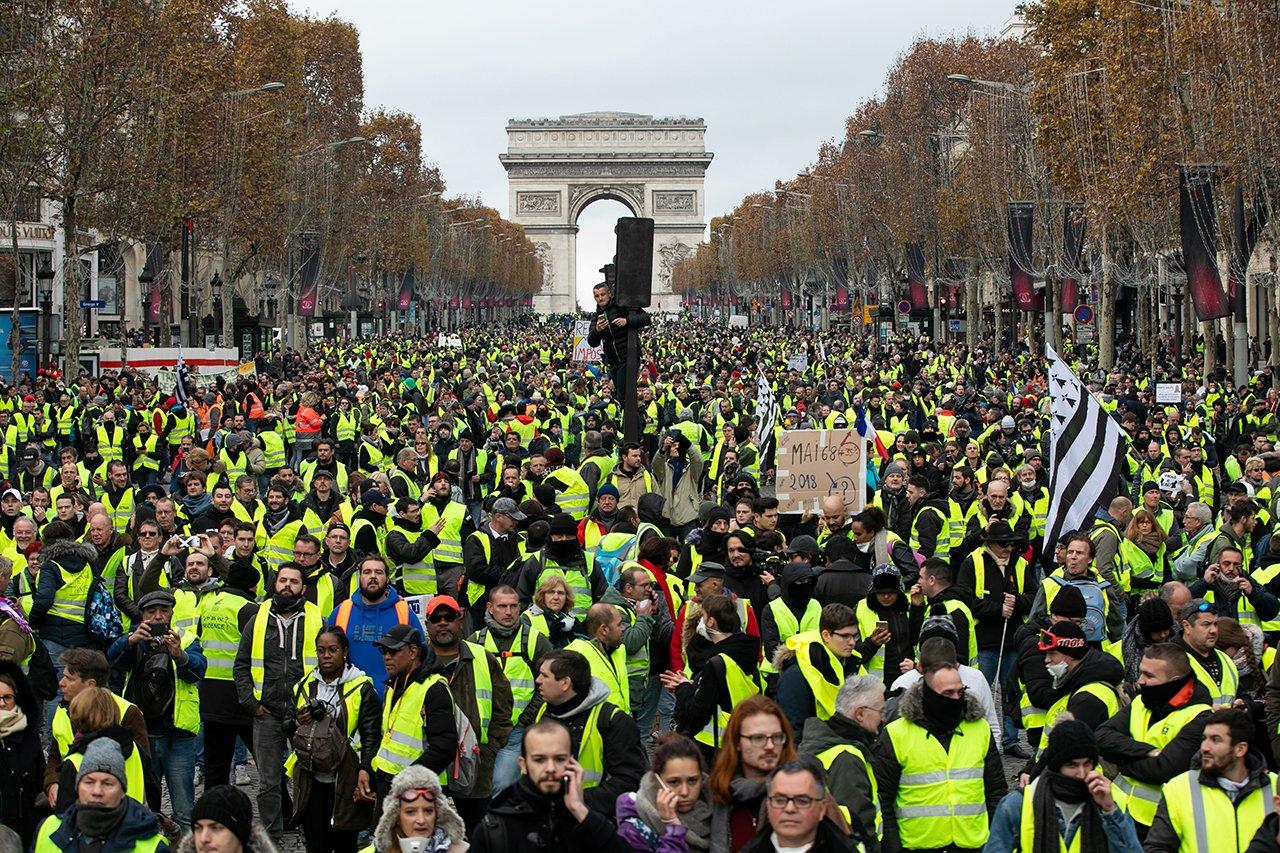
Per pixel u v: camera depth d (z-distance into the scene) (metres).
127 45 89.81
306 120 141.75
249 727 25.56
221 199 111.19
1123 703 21.34
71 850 17.41
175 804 25.28
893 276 169.25
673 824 16.59
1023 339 153.25
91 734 19.48
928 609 25.81
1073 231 108.25
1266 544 32.50
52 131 87.25
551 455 41.94
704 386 76.25
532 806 16.61
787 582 24.38
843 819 15.27
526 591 28.17
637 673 25.81
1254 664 22.41
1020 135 119.75
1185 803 17.36
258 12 128.62
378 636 24.30
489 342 180.38
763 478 46.94
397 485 38.94
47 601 29.27
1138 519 33.19
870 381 83.94
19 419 65.38
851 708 18.58
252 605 25.14
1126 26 91.38
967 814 18.45
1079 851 16.83
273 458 56.44
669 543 27.67
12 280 132.75
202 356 88.12
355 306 182.75
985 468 46.41
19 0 84.69
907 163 152.00
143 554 30.36
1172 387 70.19
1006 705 29.42
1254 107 76.00
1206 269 79.19
